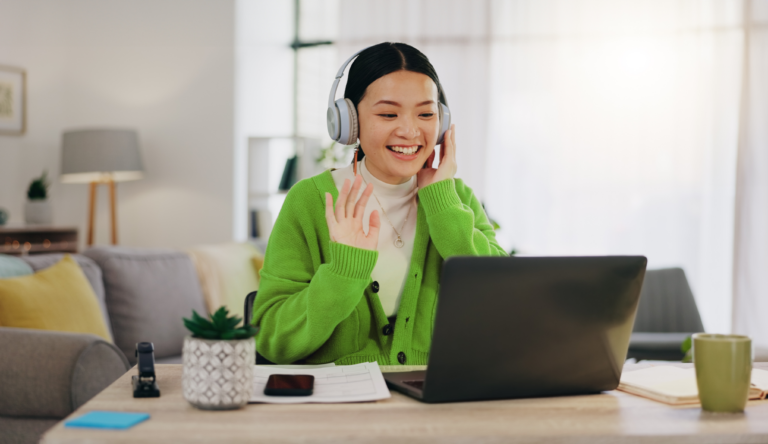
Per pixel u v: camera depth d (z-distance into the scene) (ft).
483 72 15.31
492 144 15.47
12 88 14.89
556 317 2.94
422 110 4.03
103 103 15.83
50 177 15.75
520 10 15.26
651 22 14.75
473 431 2.52
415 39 15.48
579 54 15.07
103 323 8.14
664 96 14.73
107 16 15.81
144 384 3.02
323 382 3.23
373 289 4.16
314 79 17.29
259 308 4.03
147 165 15.67
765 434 2.56
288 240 4.26
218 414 2.71
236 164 15.31
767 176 14.39
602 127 15.02
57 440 2.37
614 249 15.07
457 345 2.84
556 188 15.25
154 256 9.91
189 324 2.79
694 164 14.66
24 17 15.11
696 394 3.00
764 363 4.00
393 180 4.39
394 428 2.54
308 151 14.64
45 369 5.49
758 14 14.32
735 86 14.47
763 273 14.48
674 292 9.48
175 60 15.52
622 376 3.42
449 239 4.09
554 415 2.78
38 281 7.69
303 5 17.40
